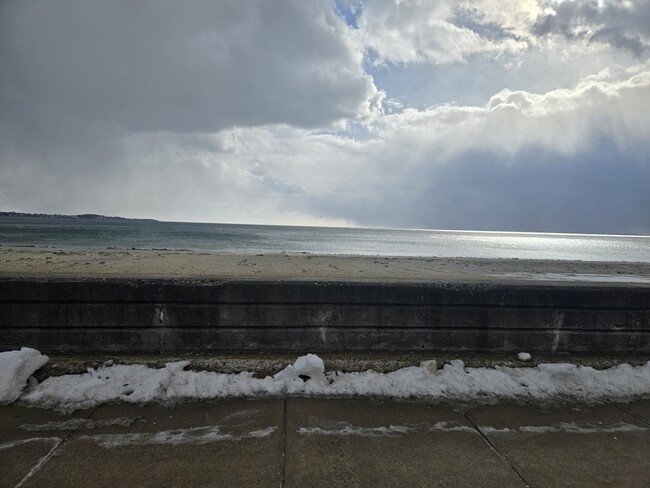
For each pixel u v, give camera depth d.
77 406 3.54
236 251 27.89
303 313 4.69
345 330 4.73
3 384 3.62
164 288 4.54
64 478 2.62
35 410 3.46
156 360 4.22
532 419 3.58
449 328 4.83
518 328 4.90
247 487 2.58
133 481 2.61
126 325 4.52
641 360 4.76
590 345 4.98
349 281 4.82
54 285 4.44
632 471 2.89
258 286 4.64
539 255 38.19
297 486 2.61
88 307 4.48
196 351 4.57
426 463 2.90
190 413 3.49
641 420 3.63
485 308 4.86
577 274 16.56
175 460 2.83
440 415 3.59
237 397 3.78
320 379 4.04
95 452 2.90
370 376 4.16
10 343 4.42
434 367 4.28
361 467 2.83
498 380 4.18
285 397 3.82
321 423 3.39
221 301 4.60
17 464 2.75
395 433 3.28
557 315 4.94
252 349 4.63
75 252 20.64
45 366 4.01
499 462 2.94
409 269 15.37
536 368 4.42
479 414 3.63
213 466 2.78
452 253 37.12
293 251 31.66
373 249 41.81
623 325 5.01
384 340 4.76
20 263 13.70
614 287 5.04
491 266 19.05
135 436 3.12
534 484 2.71
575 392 4.10
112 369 4.02
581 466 2.93
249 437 3.15
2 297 4.41
